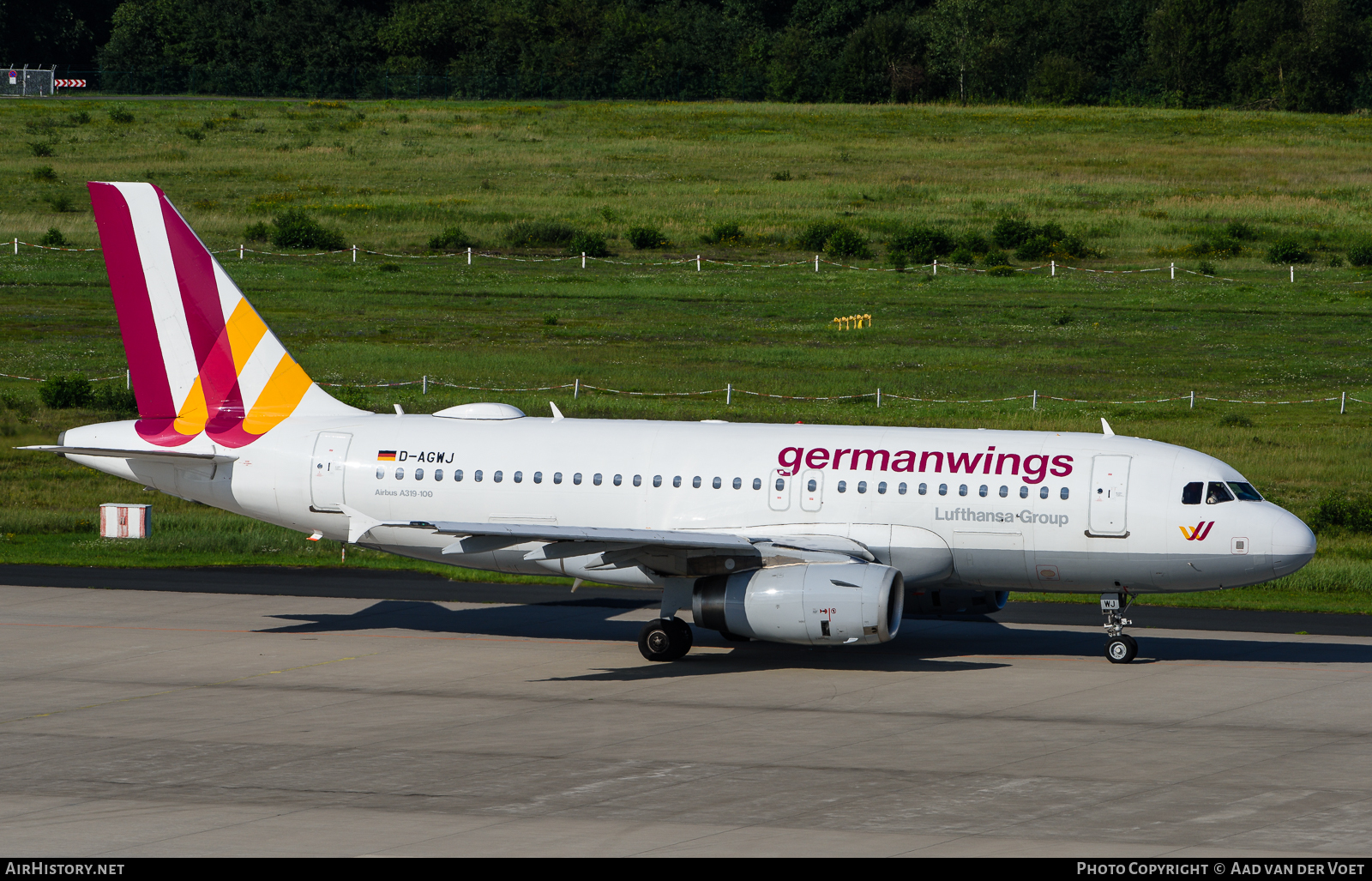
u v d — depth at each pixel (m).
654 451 117.81
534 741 88.62
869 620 103.94
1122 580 111.62
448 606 137.62
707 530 115.38
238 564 160.25
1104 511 109.94
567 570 118.25
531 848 67.38
